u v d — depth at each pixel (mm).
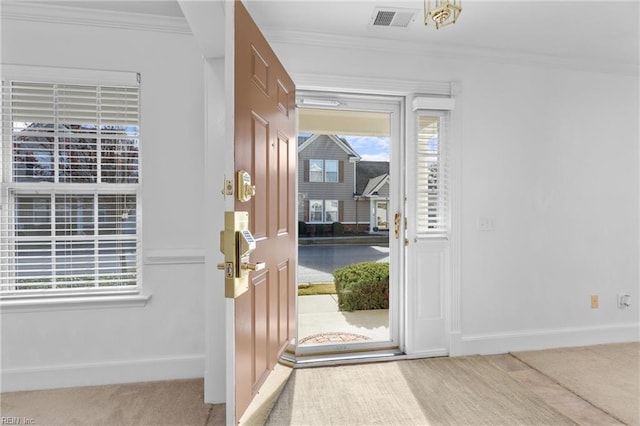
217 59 1993
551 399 2010
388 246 2734
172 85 2250
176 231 2264
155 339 2242
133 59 2207
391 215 2701
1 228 2109
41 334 2111
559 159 2785
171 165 2256
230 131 1364
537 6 2047
